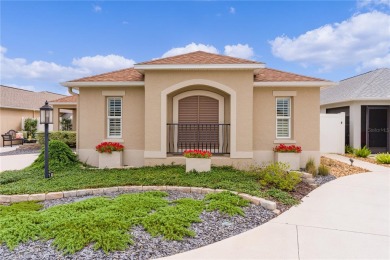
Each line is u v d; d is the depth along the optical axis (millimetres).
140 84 11039
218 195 6699
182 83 10445
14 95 27016
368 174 10797
